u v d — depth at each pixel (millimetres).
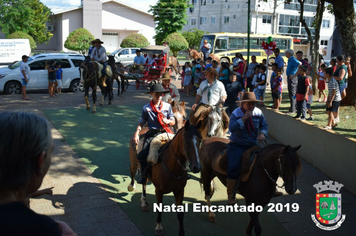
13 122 1362
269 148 4816
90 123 11422
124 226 5582
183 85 17766
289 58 10977
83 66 12508
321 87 13000
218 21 48844
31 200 6234
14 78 16281
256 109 5211
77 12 40594
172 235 5379
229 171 5012
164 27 39219
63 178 7285
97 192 6727
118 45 43312
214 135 7125
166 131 5539
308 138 8797
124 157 8688
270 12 44625
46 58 17016
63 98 15406
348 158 7230
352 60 11312
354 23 11297
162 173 5031
